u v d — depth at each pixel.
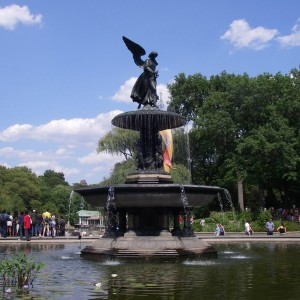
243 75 52.81
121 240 15.04
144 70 17.70
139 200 15.29
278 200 60.44
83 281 9.33
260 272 10.68
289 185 53.12
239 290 8.07
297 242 24.42
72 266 12.27
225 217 42.06
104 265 12.46
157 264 12.65
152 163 17.53
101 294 7.73
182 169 44.78
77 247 20.94
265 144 44.94
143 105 17.77
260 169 46.41
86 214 76.62
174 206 15.79
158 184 15.25
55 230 30.45
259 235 31.55
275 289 8.18
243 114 50.22
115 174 44.12
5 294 7.71
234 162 47.47
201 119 51.88
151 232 15.55
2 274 9.42
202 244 15.59
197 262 13.15
